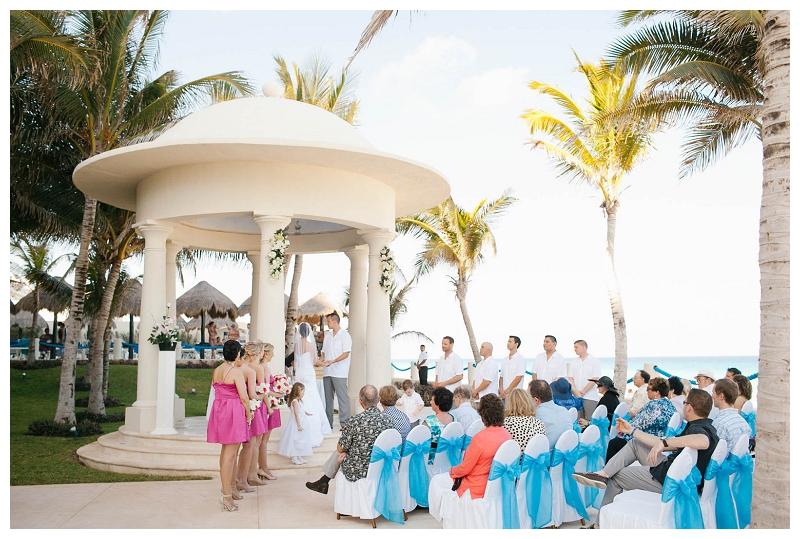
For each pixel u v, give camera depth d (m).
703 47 12.18
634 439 5.95
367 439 6.45
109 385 20.14
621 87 16.05
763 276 4.63
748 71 11.91
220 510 6.86
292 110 10.27
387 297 10.91
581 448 6.75
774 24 4.68
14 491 7.73
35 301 24.89
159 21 14.46
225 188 9.33
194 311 24.55
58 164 14.67
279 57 20.52
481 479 5.62
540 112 17.30
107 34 12.97
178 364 23.19
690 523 5.00
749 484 5.72
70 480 8.40
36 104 13.42
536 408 6.58
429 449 6.90
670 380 7.63
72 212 15.46
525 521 5.77
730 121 13.12
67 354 12.92
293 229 13.47
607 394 8.66
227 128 9.66
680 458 4.98
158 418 9.63
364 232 10.84
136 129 13.64
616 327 16.94
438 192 11.30
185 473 8.59
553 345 10.25
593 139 16.80
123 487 7.93
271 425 8.27
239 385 6.87
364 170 9.89
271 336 9.27
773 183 4.60
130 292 23.94
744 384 7.86
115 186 10.73
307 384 9.27
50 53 10.49
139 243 16.47
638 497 5.61
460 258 23.58
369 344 10.83
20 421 13.94
